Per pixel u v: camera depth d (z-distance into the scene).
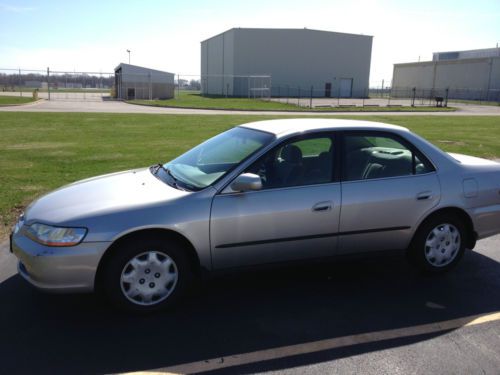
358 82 61.34
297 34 57.81
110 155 11.67
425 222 4.56
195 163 4.47
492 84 57.84
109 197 3.89
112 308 3.92
